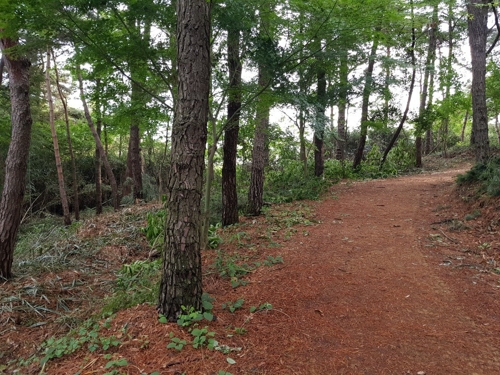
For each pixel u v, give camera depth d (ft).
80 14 15.87
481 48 29.63
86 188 57.36
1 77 31.60
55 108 59.88
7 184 18.42
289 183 39.91
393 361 9.48
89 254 22.25
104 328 11.52
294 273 15.75
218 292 14.14
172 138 11.19
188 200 11.06
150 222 23.44
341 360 9.58
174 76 18.39
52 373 9.43
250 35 17.72
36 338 13.35
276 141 44.78
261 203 27.91
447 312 11.93
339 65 31.53
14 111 18.47
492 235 18.07
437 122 66.23
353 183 41.19
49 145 49.32
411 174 48.26
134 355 9.64
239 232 22.75
